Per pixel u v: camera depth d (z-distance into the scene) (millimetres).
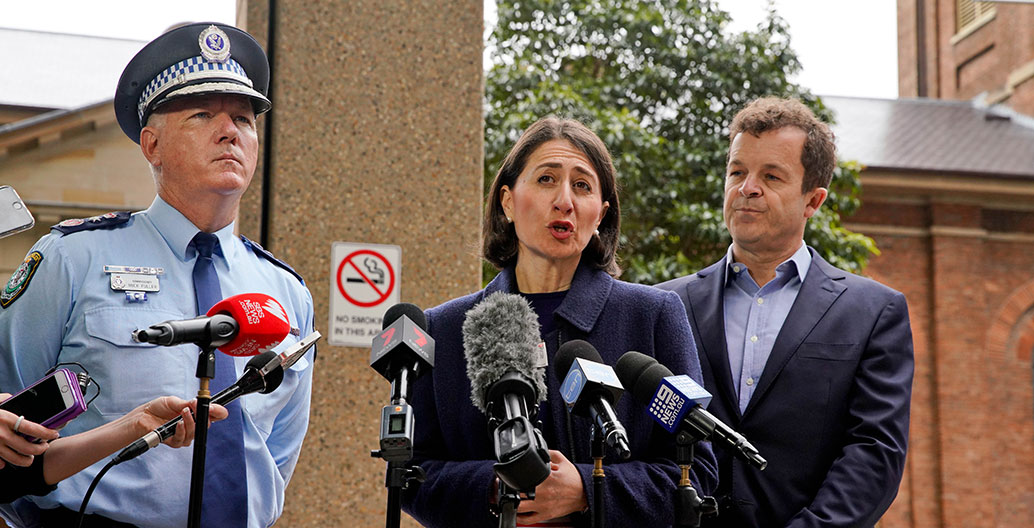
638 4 14602
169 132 3111
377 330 4469
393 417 2244
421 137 4613
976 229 20109
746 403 3586
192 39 3172
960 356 19891
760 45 14633
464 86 4684
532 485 2145
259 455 3057
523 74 13555
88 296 2969
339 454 4352
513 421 2201
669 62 14461
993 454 19906
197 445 2410
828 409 3480
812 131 3795
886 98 24531
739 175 3803
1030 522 19781
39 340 2930
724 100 14633
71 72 16828
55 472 2641
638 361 2641
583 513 2775
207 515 2895
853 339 3557
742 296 3781
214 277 3145
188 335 2416
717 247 14078
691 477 2865
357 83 4582
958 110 24188
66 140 10383
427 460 2996
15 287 2965
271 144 4500
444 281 4562
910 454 19719
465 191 4633
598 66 14820
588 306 3010
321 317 4430
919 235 20203
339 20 4590
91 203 10328
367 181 4547
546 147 3086
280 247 4438
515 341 2471
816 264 3779
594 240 3152
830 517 3277
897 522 19531
